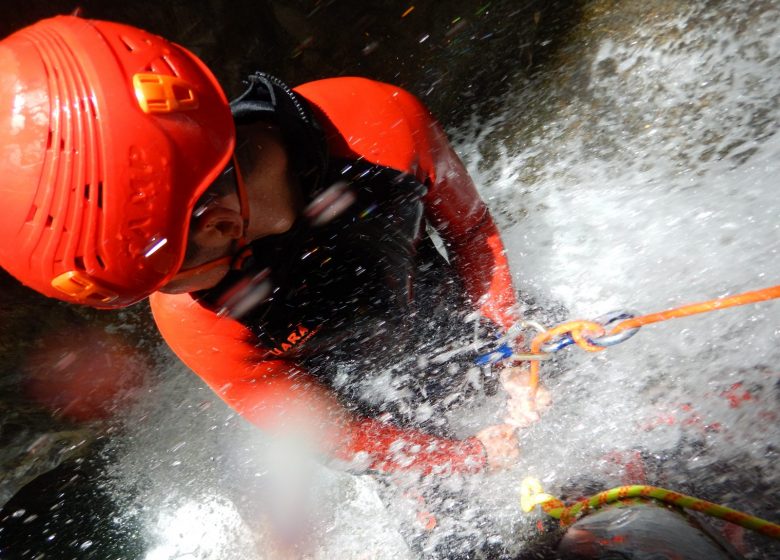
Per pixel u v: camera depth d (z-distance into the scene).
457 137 3.79
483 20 4.05
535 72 3.50
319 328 1.50
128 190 1.14
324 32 4.32
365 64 4.28
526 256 2.66
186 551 2.60
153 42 1.23
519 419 1.75
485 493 1.75
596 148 3.03
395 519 1.84
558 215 2.84
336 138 1.44
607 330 1.49
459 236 1.77
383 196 1.43
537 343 1.58
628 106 3.02
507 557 1.64
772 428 1.51
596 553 0.81
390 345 1.62
